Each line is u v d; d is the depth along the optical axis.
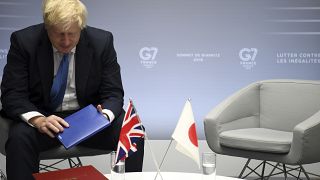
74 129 2.71
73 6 2.73
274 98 3.80
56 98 3.02
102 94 3.12
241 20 5.05
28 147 2.75
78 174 2.15
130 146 2.22
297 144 3.16
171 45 5.09
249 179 4.00
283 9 5.02
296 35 5.02
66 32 2.73
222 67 5.09
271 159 3.29
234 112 3.65
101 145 3.04
